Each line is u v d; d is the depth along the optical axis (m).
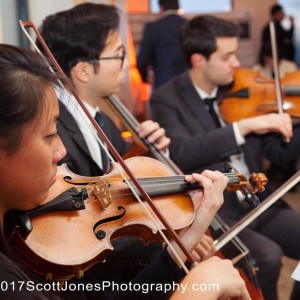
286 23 6.35
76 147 1.79
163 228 1.42
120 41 1.97
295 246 2.39
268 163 4.71
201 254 1.72
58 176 1.45
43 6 2.90
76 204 1.33
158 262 1.48
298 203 4.15
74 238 1.27
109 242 1.31
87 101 2.00
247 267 1.94
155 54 4.43
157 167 1.65
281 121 2.35
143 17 5.47
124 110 2.16
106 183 1.46
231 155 2.40
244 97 2.66
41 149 1.08
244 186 1.61
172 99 2.52
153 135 2.11
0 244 1.12
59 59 1.92
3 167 1.07
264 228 2.43
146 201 1.46
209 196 1.48
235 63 2.53
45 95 1.06
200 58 2.52
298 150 2.60
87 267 1.28
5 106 1.01
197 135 2.41
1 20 2.79
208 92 2.60
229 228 2.07
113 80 1.97
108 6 1.98
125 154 2.15
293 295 1.87
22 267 1.16
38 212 1.28
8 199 1.13
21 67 1.06
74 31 1.90
